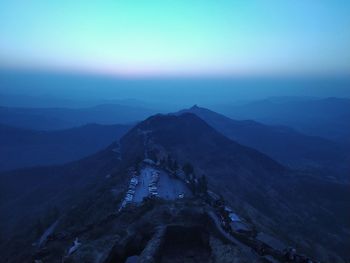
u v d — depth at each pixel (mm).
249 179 193250
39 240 99250
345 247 139500
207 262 54562
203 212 68062
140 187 111125
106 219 74250
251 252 55812
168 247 59219
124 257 57719
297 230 142250
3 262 97062
